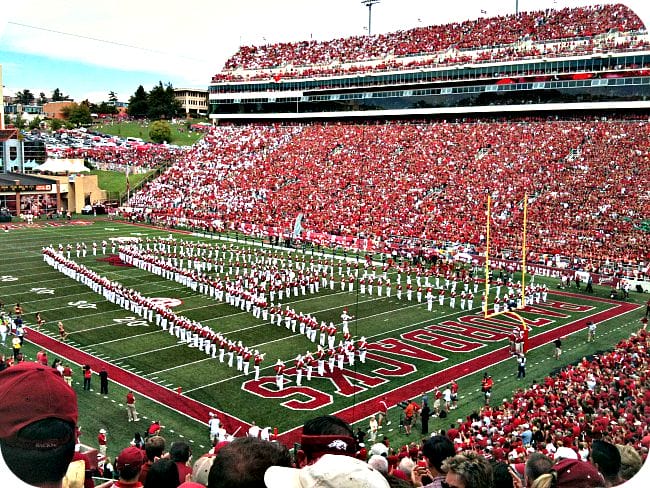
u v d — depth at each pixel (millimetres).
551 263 41062
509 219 47281
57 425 3174
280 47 82562
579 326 29984
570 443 12867
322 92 74875
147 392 21125
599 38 56750
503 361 24828
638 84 53750
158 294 35281
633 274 38219
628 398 16250
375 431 17594
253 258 45438
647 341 23188
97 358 24438
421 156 60000
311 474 2855
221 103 82812
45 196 70625
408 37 72062
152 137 100312
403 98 68688
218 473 3021
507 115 63000
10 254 46438
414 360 24969
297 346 26516
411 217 51188
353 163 62750
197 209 63219
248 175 66688
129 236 55188
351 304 33719
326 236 51062
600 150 52312
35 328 28328
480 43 64562
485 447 13836
